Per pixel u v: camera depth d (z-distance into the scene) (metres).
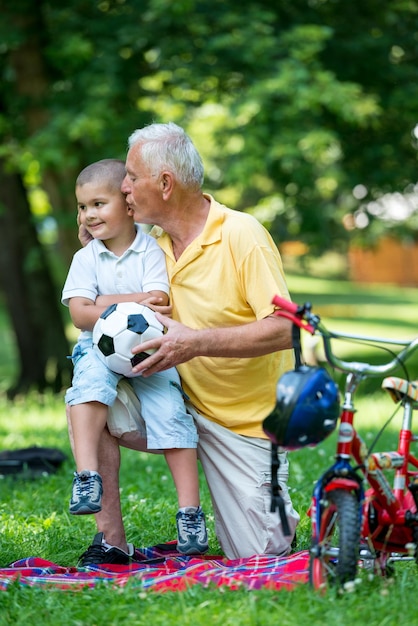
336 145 18.92
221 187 20.12
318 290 49.56
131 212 5.84
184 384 5.93
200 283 5.77
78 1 17.70
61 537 6.77
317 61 16.97
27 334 19.08
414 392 5.05
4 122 17.55
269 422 4.66
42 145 16.41
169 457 5.73
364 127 17.61
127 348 5.49
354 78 18.66
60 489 8.76
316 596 4.53
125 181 5.78
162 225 5.80
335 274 58.06
